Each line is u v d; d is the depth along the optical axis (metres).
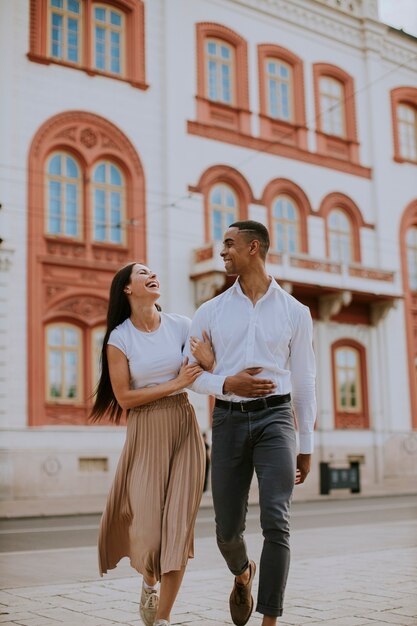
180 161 22.31
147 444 4.00
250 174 23.86
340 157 26.50
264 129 24.45
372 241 26.89
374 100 27.62
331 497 19.55
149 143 21.86
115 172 21.28
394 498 19.44
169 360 4.12
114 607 4.84
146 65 22.12
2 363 18.47
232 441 3.96
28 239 19.31
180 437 4.05
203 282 21.62
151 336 4.14
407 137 28.80
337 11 26.86
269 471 3.81
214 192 23.17
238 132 23.70
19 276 19.06
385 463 25.34
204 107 23.12
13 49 19.69
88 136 20.73
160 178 21.94
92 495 19.22
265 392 3.88
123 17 22.06
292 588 5.42
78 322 19.92
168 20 22.66
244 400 3.94
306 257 23.12
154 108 22.11
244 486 4.00
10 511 15.26
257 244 4.09
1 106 19.27
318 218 25.47
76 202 20.41
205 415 21.12
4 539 10.26
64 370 19.58
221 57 23.94
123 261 20.89
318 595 5.14
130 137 21.50
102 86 21.12
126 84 21.59
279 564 3.66
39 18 20.23
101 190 20.94
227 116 23.73
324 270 23.48
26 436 18.53
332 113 26.66
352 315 25.52
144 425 4.03
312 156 25.58
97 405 4.35
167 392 3.96
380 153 27.50
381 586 5.49
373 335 25.91
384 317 25.64
